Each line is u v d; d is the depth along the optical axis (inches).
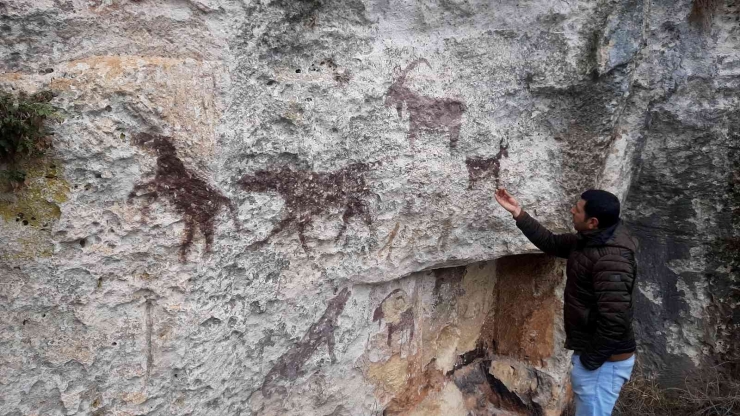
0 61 65.7
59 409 71.1
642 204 143.4
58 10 67.5
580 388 101.4
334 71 89.6
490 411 132.3
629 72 105.9
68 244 68.6
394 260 101.7
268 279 86.5
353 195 93.2
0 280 65.8
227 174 77.8
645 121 121.6
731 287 138.9
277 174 84.0
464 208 106.0
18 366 67.7
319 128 87.4
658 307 148.1
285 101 83.2
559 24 104.7
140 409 76.0
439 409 123.3
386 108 94.2
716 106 128.8
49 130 64.9
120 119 68.9
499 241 112.6
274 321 89.2
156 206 73.0
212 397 82.9
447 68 101.4
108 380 73.5
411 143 97.4
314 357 97.1
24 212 66.1
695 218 138.3
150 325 75.7
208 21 76.6
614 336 91.4
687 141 132.3
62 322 69.7
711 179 133.8
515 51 105.7
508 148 108.3
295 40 85.1
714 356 144.5
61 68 67.3
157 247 73.9
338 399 103.2
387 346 110.3
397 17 95.7
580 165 110.7
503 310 134.0
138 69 69.4
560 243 101.0
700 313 143.7
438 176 100.9
